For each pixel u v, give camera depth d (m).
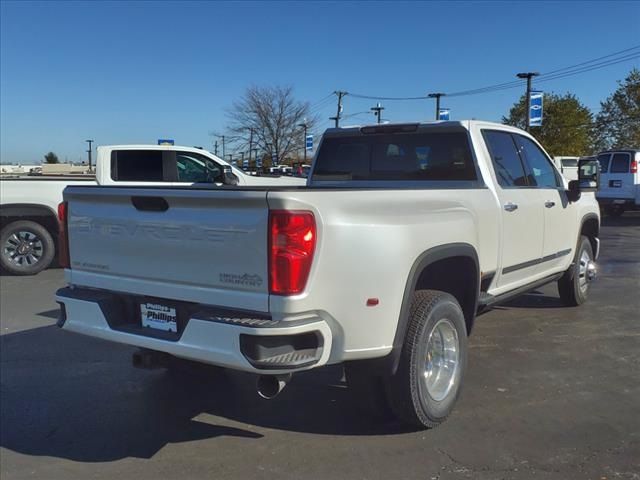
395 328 3.44
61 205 3.97
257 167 54.41
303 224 2.98
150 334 3.44
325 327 3.14
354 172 5.66
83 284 3.87
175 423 4.13
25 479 3.42
